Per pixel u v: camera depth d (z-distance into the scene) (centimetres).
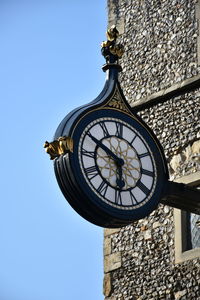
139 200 777
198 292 1024
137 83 1187
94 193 747
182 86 1127
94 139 770
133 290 1092
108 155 773
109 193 759
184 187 823
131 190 775
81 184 741
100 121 782
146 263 1093
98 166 762
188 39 1151
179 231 1074
